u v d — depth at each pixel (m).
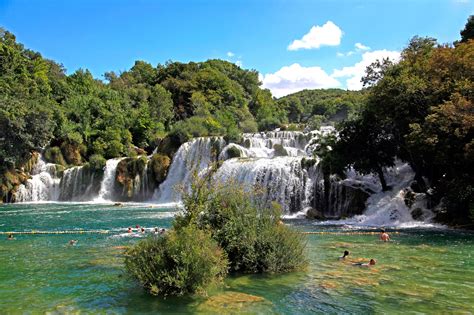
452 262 13.49
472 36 37.97
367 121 26.27
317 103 117.75
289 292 9.95
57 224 26.42
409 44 30.86
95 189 48.44
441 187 23.45
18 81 60.78
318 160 31.30
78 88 76.06
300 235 12.94
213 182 12.71
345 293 9.87
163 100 77.56
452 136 20.95
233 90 91.94
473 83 21.50
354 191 28.17
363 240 18.50
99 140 54.41
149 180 47.12
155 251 10.08
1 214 33.34
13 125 46.09
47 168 49.91
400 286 10.48
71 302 9.39
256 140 48.81
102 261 14.16
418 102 23.72
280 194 31.88
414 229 21.77
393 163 27.94
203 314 8.41
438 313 8.45
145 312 8.57
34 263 13.98
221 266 10.48
